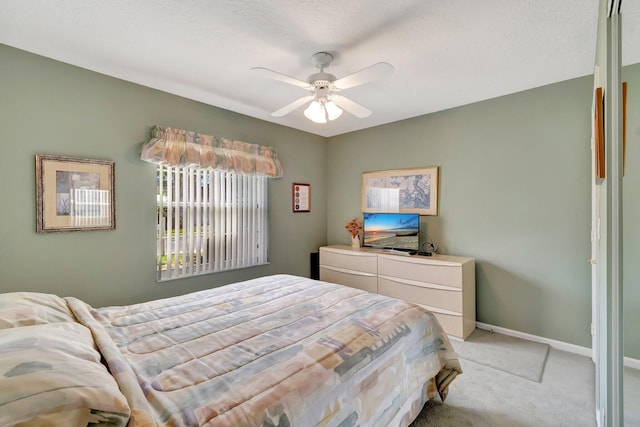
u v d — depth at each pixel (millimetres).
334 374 1188
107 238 2582
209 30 1938
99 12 1756
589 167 2584
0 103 2104
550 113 2770
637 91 1004
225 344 1379
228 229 3434
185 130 3041
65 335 1090
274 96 3033
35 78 2232
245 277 3611
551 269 2783
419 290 3141
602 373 1438
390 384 1427
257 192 3738
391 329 1595
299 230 4262
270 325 1595
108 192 2568
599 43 1565
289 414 984
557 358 2555
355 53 2213
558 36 1975
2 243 2121
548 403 1952
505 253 3049
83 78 2445
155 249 2857
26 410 679
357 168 4320
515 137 2971
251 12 1760
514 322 2998
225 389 1030
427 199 3604
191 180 3119
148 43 2094
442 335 1920
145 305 1891
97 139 2518
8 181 2137
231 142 3359
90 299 2496
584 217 2611
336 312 1790
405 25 1875
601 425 1500
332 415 1113
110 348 1187
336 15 1784
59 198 2332
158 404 941
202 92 2934
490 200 3141
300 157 4273
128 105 2684
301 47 2137
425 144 3621
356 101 3199
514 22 1832
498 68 2445
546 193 2803
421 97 3086
